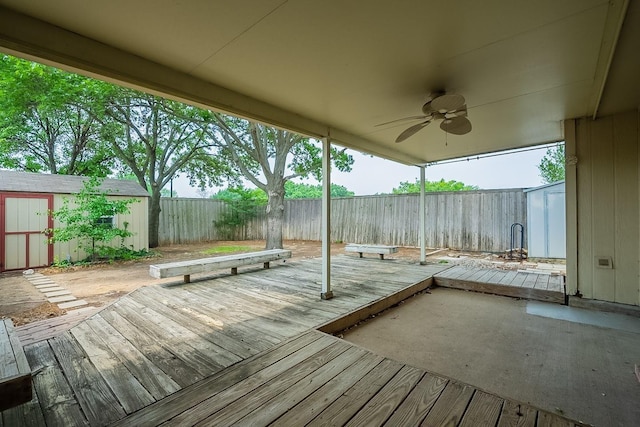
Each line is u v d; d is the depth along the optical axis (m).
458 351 2.61
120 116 9.18
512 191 7.82
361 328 3.16
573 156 3.74
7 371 1.38
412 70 2.44
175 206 11.01
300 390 1.77
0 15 1.65
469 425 1.47
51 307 3.81
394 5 1.65
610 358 2.44
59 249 7.01
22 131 9.52
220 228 12.19
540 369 2.29
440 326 3.20
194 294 3.87
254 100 3.01
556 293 3.94
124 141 10.43
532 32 1.91
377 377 1.91
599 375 2.19
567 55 2.20
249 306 3.38
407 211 9.50
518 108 3.34
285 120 3.35
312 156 10.27
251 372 1.97
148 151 9.93
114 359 2.15
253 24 1.82
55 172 10.88
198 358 2.16
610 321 3.27
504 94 2.94
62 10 1.67
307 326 2.78
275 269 5.61
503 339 2.85
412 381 1.86
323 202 3.79
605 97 3.04
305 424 1.48
